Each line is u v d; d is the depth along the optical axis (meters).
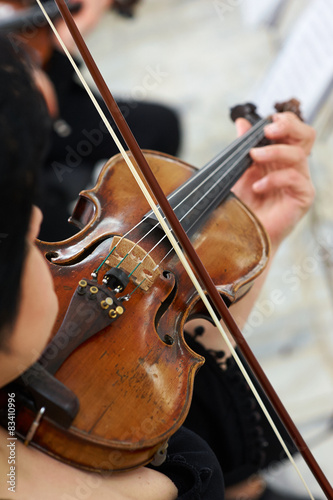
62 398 0.61
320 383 1.88
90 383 0.66
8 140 0.47
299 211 1.10
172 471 0.73
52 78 1.71
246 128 1.18
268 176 1.07
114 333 0.71
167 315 0.81
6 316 0.52
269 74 1.81
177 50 2.84
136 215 0.90
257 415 0.96
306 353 1.94
